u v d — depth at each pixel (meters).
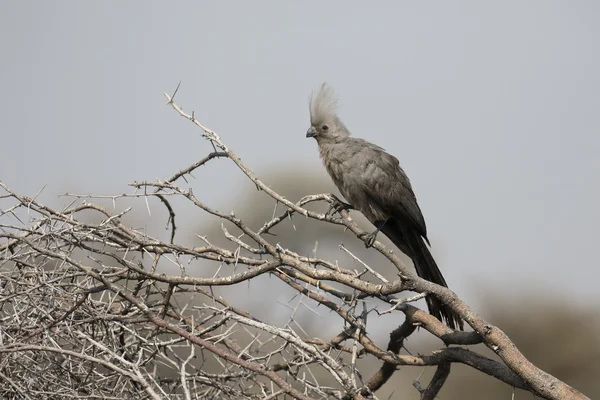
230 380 10.23
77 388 9.15
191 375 9.77
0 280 9.73
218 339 10.22
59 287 9.85
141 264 10.15
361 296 10.33
